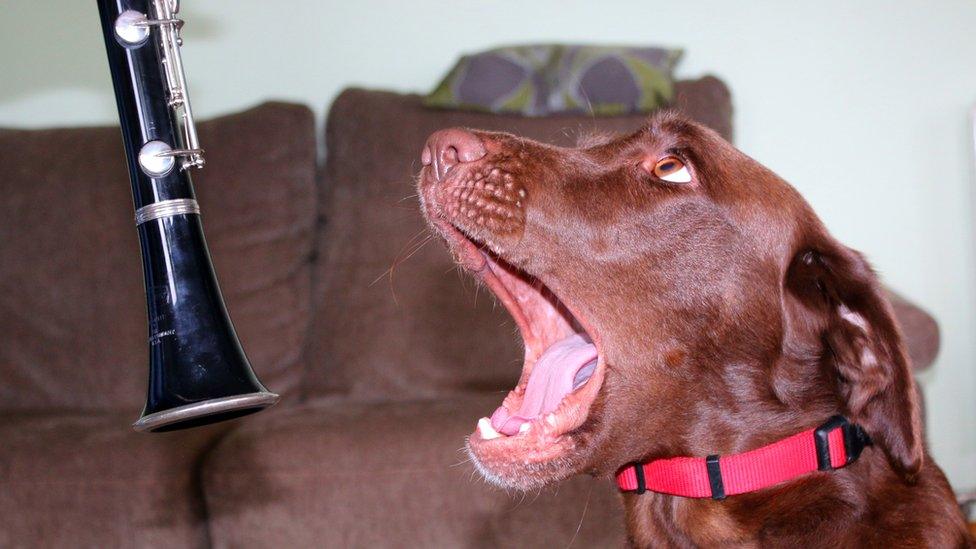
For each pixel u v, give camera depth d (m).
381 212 1.81
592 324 0.95
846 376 0.93
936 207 2.04
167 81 0.90
